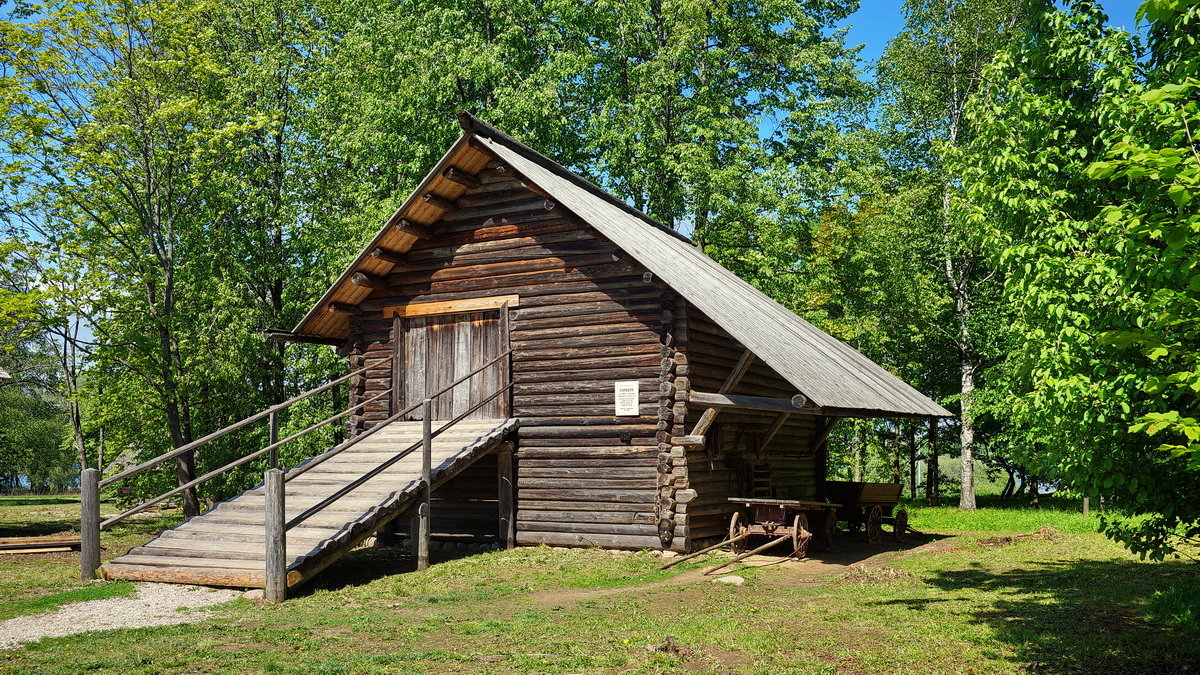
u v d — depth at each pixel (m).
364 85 30.30
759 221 31.00
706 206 30.75
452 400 19.17
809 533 16.88
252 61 31.11
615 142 31.19
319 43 32.56
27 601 11.70
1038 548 17.86
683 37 30.36
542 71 29.06
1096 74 10.27
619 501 17.22
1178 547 16.11
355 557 17.27
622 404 17.28
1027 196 11.12
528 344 18.39
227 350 28.14
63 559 17.08
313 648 8.99
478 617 10.72
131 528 26.56
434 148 28.44
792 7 32.34
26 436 60.41
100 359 26.75
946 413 23.84
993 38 32.81
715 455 17.95
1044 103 10.87
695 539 17.19
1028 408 10.52
